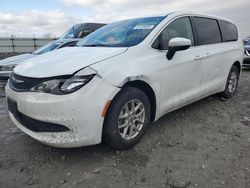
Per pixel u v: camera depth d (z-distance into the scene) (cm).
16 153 306
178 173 262
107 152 304
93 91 261
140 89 317
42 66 286
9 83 314
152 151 307
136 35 347
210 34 452
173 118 416
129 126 307
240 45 548
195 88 406
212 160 287
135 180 252
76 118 255
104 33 398
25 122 283
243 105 495
